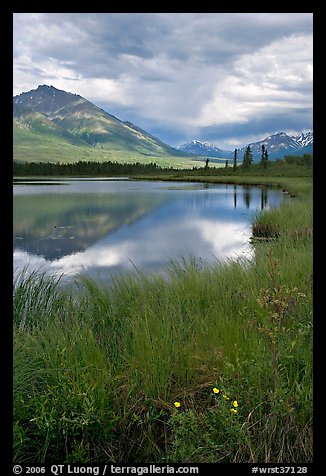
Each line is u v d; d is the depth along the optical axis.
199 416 3.57
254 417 3.53
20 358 3.88
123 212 26.42
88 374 3.74
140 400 3.84
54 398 3.58
